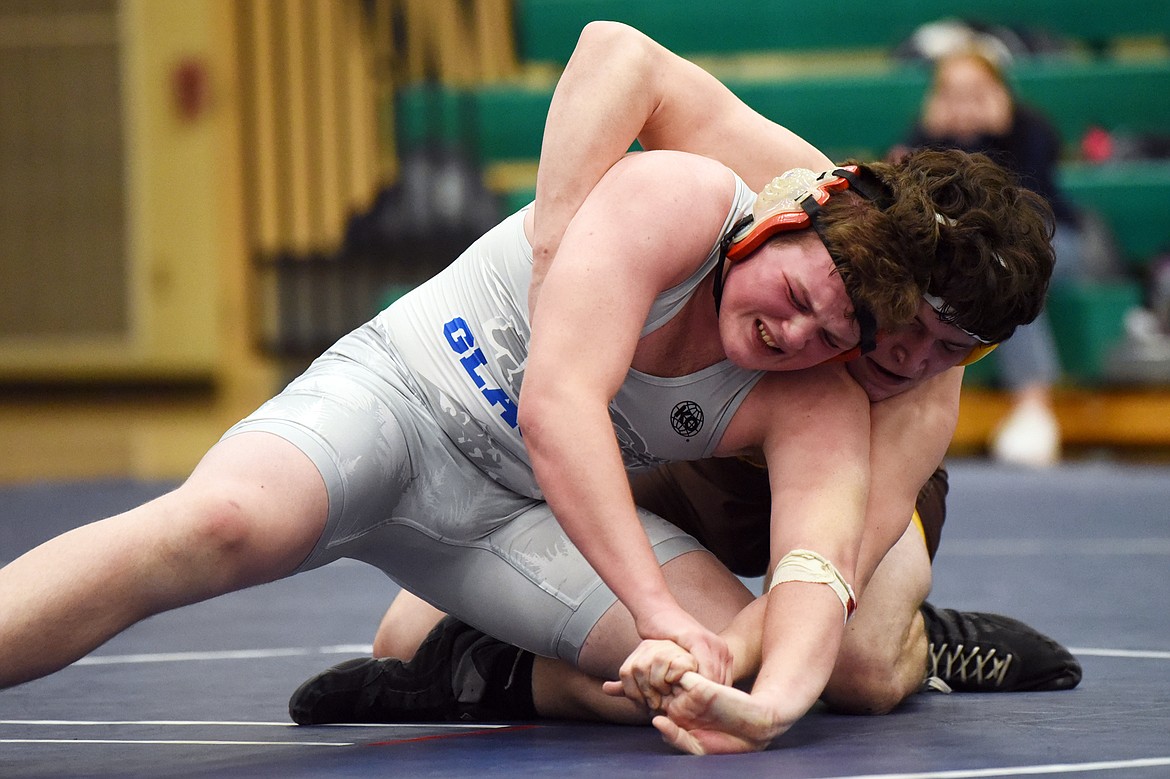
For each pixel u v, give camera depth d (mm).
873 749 4191
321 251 24047
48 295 24984
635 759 4102
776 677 4234
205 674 6023
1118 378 18141
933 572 9195
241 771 4020
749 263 4391
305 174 24047
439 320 5086
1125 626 6996
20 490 15273
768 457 4770
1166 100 20375
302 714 4938
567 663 4957
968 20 21641
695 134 5148
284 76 24109
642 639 4383
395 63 23703
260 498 4402
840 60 22453
